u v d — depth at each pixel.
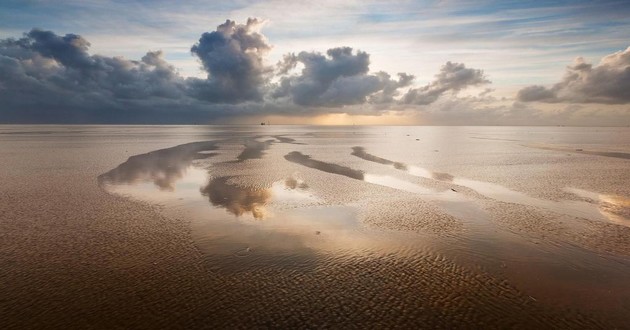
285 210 24.44
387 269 15.70
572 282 14.54
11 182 33.00
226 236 19.47
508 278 14.88
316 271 15.51
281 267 15.86
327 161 49.84
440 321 12.02
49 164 44.72
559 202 26.50
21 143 82.31
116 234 19.64
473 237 19.36
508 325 11.82
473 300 13.27
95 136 121.81
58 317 12.18
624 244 18.30
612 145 83.75
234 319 12.09
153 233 19.84
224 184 32.84
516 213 23.64
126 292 13.75
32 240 18.72
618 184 33.09
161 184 32.75
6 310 12.55
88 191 29.56
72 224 21.22
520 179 35.91
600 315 12.32
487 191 30.30
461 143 93.38
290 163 47.41
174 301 13.16
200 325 11.77
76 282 14.47
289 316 12.27
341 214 23.58
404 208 24.98
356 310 12.62
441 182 34.28
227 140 100.25
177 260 16.48
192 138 111.31
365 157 55.28
